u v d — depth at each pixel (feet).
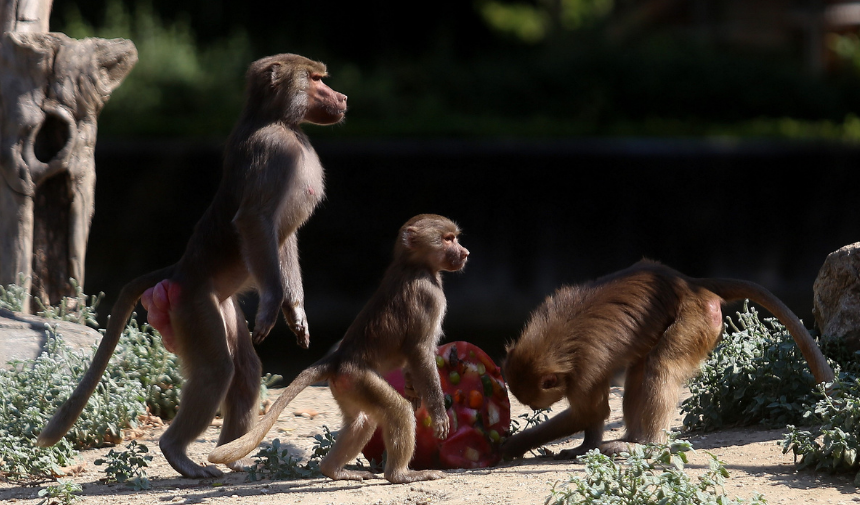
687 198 99.04
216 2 145.07
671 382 28.17
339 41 156.25
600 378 28.60
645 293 29.22
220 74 123.13
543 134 114.01
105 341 28.09
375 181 93.30
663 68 140.05
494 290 96.63
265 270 26.61
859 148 102.83
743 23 165.68
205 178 94.38
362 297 94.32
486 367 29.91
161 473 29.78
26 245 41.75
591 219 97.76
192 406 27.35
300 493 25.29
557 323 28.86
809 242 104.12
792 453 26.48
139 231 94.22
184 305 27.55
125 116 110.93
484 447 29.07
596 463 21.12
